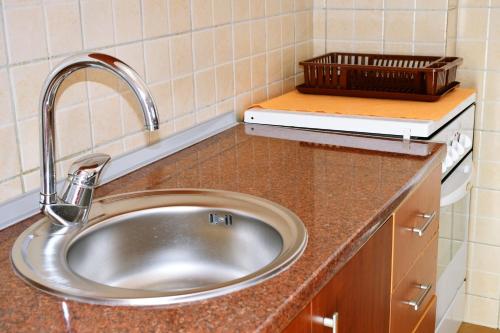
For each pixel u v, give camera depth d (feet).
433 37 8.13
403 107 6.89
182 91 6.06
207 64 6.39
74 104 4.88
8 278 3.53
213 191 4.86
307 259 3.70
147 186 5.02
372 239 4.54
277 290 3.34
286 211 4.42
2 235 4.12
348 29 8.56
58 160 4.81
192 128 6.24
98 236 4.35
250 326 3.00
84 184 4.27
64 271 3.61
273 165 5.48
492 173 8.74
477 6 8.28
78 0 4.77
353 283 4.28
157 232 4.65
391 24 8.30
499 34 8.23
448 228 7.36
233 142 6.23
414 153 5.75
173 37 5.84
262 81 7.48
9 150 4.36
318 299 3.73
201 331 2.96
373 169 5.33
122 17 5.22
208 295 3.27
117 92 5.28
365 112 6.68
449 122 6.80
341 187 4.91
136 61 5.43
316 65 7.66
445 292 7.68
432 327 6.72
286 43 7.97
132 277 4.58
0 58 4.21
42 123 4.01
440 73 7.17
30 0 4.38
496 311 9.21
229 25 6.68
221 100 6.70
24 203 4.46
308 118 6.61
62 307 3.20
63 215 4.23
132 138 5.51
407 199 5.22
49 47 4.57
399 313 5.49
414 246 5.65
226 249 4.66
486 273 9.14
